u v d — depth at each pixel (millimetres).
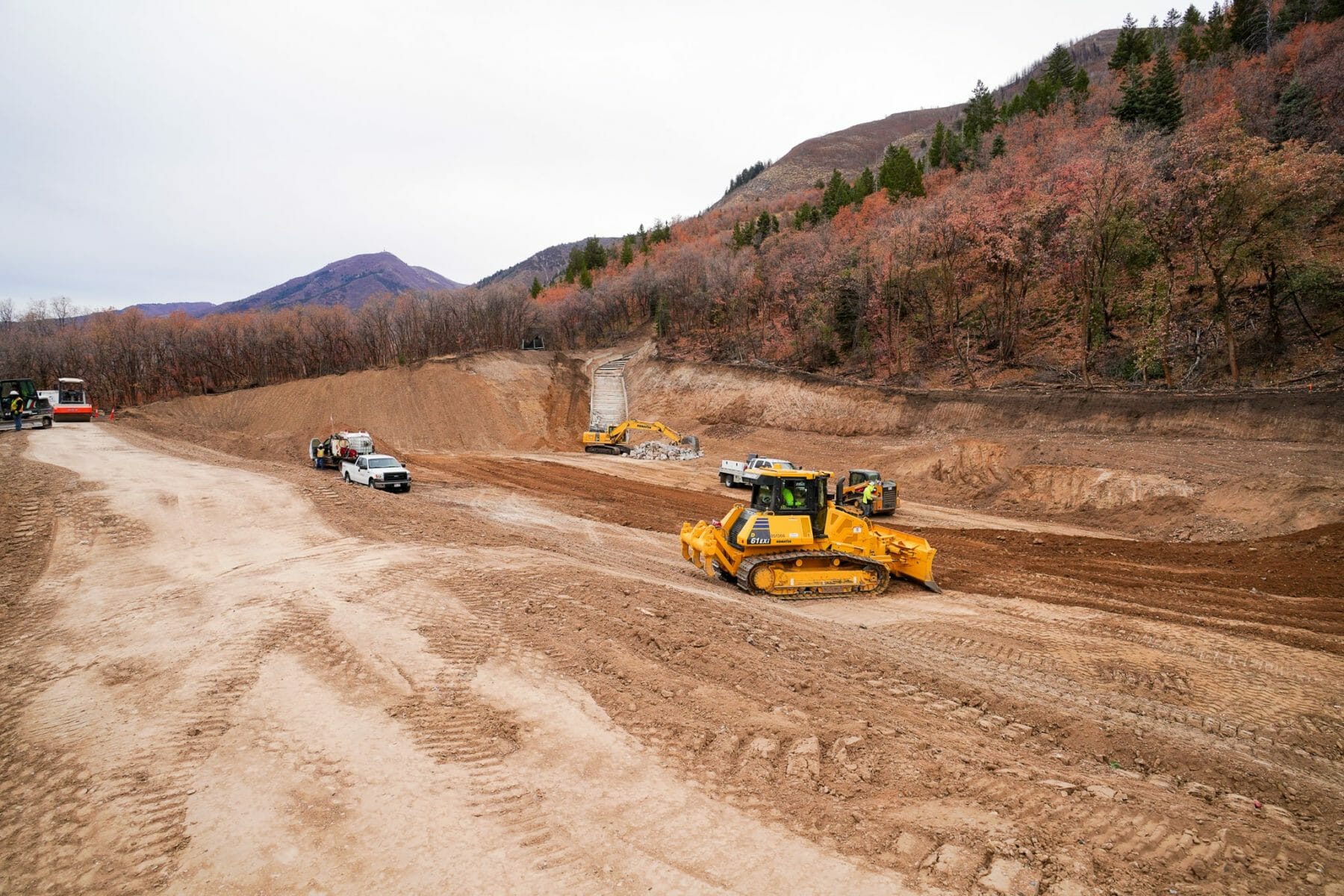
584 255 119688
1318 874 5113
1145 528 21000
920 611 13156
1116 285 36844
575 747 6340
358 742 6250
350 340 68625
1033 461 27047
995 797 5883
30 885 4496
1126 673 9852
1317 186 26969
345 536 14570
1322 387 24422
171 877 4559
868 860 4895
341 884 4523
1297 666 10211
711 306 65875
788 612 12258
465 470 35125
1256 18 64438
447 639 8750
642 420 53719
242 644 8375
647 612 10312
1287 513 18422
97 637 8898
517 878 4613
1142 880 4844
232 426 52094
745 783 5879
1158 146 34844
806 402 43938
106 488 17359
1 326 77375
